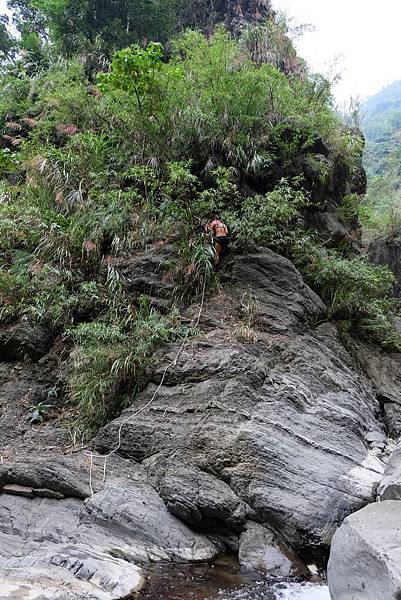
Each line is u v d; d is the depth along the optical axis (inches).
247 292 293.7
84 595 138.9
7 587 137.2
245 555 172.4
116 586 147.4
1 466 209.0
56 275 292.4
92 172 329.7
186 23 609.0
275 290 301.0
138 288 291.6
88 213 312.5
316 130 399.2
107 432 222.7
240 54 401.1
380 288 369.4
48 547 168.6
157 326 257.3
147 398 236.4
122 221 308.5
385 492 177.5
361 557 129.8
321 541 173.5
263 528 182.5
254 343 261.6
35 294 288.2
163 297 289.1
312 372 258.5
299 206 346.3
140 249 311.4
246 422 212.5
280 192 320.8
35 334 276.8
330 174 398.3
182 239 302.0
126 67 322.0
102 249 314.8
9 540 174.6
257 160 340.5
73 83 427.8
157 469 201.2
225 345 254.7
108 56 525.3
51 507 193.9
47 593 135.7
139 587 151.3
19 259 304.8
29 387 262.1
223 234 304.2
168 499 186.1
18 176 384.2
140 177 328.8
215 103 351.9
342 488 190.9
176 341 259.9
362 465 207.6
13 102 460.8
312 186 382.6
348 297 330.0
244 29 523.8
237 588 156.8
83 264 303.7
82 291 286.4
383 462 214.8
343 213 440.1
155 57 323.3
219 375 235.6
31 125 416.2
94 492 193.3
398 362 343.6
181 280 291.9
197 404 224.1
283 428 211.8
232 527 183.8
